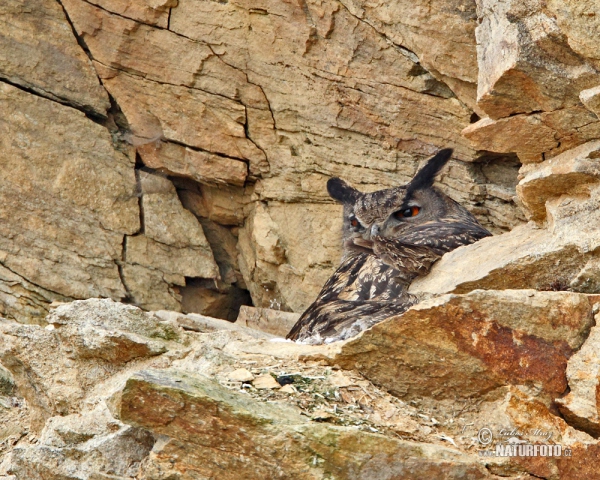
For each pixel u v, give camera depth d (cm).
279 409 822
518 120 1024
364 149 1509
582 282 968
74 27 1548
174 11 1516
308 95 1505
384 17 1416
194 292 1645
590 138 1005
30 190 1527
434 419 871
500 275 996
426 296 1028
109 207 1564
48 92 1554
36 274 1509
